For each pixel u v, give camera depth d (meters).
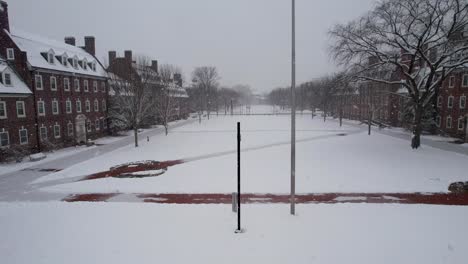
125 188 16.12
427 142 32.03
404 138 35.78
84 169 21.09
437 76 29.83
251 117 81.31
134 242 9.34
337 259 8.14
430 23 21.20
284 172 19.03
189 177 18.20
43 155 25.59
